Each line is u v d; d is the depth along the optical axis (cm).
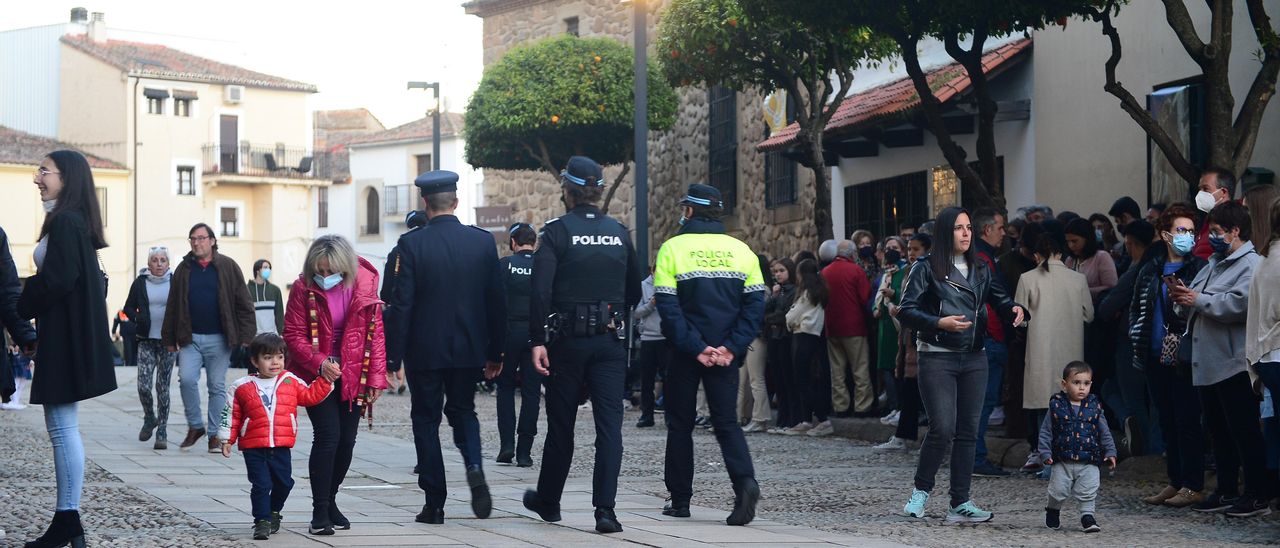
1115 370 978
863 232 1415
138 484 891
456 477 977
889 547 636
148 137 5122
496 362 730
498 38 2878
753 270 728
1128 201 1048
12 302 649
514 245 1070
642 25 1464
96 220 627
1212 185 849
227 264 1131
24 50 5328
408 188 5244
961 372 751
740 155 2312
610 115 2169
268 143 5388
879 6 1084
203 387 2033
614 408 695
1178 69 1262
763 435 1325
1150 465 934
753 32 1529
